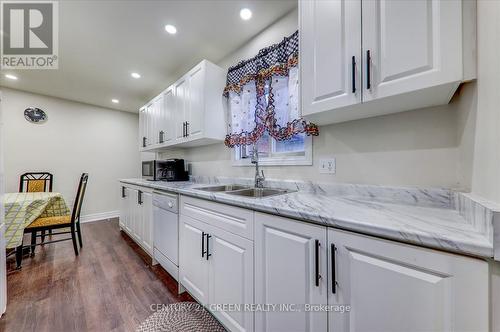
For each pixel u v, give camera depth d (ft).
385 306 2.29
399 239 2.20
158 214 6.76
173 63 8.28
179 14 5.74
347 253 2.57
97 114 13.43
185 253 5.41
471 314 1.85
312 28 3.73
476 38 2.38
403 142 3.75
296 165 5.41
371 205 3.43
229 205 4.13
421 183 3.56
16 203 6.73
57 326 4.37
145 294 5.50
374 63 2.98
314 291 2.86
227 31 6.42
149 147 10.55
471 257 1.86
